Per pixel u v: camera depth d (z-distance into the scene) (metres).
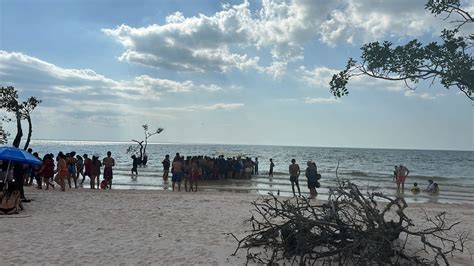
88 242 8.00
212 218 11.05
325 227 6.46
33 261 6.66
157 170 34.03
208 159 25.62
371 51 7.14
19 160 11.10
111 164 18.88
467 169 61.53
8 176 12.58
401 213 6.42
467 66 6.60
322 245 6.46
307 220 6.46
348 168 58.38
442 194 22.55
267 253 7.28
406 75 7.11
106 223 9.98
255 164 32.22
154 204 13.38
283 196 17.45
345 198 6.84
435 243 8.55
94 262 6.71
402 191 22.48
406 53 6.89
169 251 7.48
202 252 7.42
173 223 10.26
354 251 6.15
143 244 7.97
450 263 7.08
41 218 10.30
